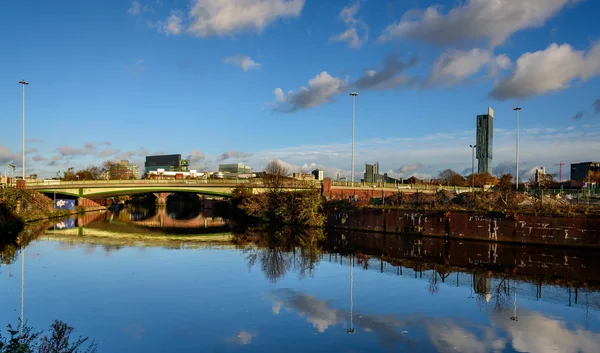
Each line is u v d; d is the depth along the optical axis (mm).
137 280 36094
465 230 59188
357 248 56406
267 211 97812
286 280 36312
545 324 24688
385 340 22031
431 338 22391
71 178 184375
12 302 29344
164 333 23203
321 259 47531
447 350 20750
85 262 44906
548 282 35719
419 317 25969
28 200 98500
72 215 114562
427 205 67812
